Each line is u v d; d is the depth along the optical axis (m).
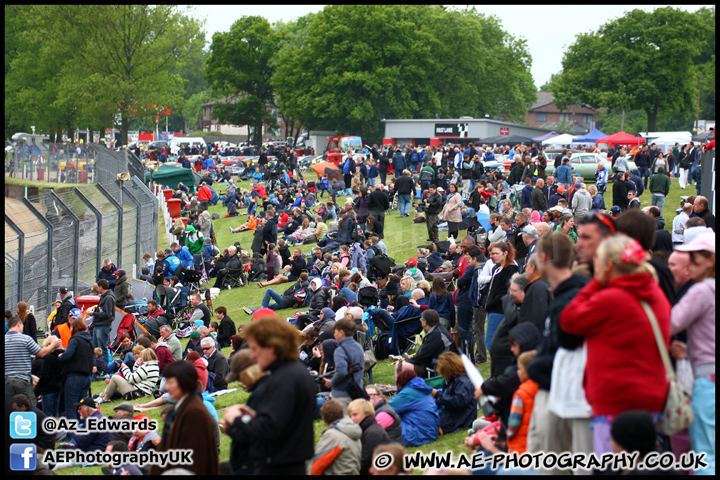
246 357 6.05
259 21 88.12
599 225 5.68
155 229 28.30
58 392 10.69
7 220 15.95
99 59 47.25
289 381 5.20
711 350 5.49
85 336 10.85
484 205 21.09
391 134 70.75
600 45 69.62
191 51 49.81
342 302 12.82
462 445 8.15
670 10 66.94
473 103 82.69
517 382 6.44
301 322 14.45
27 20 45.59
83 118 54.72
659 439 5.52
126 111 51.44
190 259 20.91
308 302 18.56
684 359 5.48
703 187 21.66
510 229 13.73
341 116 74.50
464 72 81.56
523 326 6.47
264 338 5.22
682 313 5.50
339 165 41.91
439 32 78.44
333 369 10.34
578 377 5.35
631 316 4.96
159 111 53.53
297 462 5.24
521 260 13.02
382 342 12.78
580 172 35.19
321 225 26.59
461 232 25.33
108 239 22.17
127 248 24.16
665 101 67.06
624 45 68.62
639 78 66.69
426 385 8.84
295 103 76.25
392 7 71.12
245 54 87.19
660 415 5.04
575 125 116.69
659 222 13.66
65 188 28.48
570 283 5.61
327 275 18.44
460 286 11.34
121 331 15.70
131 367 13.70
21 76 54.84
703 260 5.59
